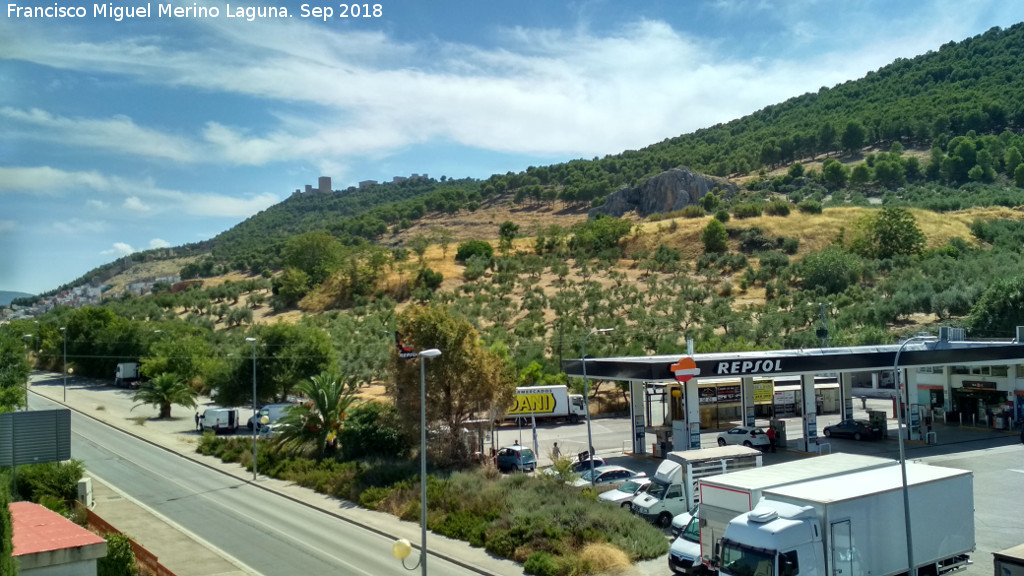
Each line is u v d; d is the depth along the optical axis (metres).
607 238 140.38
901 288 95.38
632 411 47.16
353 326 102.75
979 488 35.59
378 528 31.36
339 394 44.19
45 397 80.94
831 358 46.12
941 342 51.66
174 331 99.94
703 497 22.98
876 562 20.73
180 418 67.50
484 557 27.00
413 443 41.72
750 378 49.88
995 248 114.62
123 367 91.00
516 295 112.56
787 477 22.86
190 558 27.09
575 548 26.44
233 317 122.75
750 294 107.44
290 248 157.25
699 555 23.53
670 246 135.25
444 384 40.16
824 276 106.75
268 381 66.50
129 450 51.81
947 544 22.69
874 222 124.81
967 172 189.88
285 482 41.34
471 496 32.72
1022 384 53.38
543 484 33.47
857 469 24.11
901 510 21.55
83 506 30.80
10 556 17.00
